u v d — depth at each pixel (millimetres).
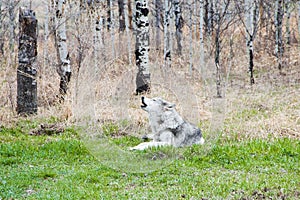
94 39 20125
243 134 13320
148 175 9523
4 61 18406
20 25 15734
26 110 15617
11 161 10617
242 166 10031
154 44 27969
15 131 14031
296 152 10969
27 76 15625
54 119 15297
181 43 27094
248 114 16109
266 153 10992
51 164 10469
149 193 8094
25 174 9484
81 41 18750
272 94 20109
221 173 9484
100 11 21922
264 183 8562
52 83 17359
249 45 22891
